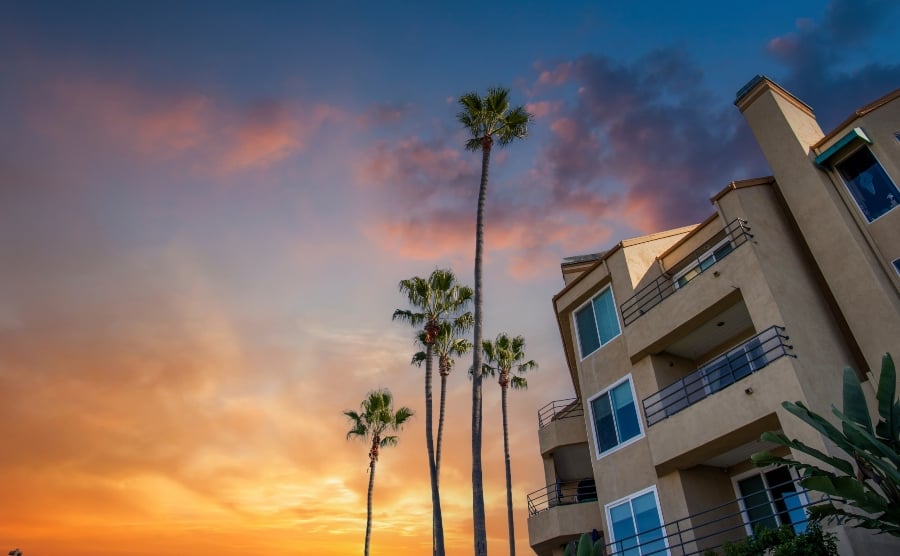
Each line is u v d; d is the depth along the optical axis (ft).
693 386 59.41
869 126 52.24
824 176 53.78
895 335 45.27
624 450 59.47
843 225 50.39
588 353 69.00
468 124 84.79
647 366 59.72
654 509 53.93
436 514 97.81
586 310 71.67
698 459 50.60
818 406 42.91
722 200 56.49
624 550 51.55
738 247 52.65
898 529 30.55
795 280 51.52
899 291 46.98
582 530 69.62
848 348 49.47
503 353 136.36
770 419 45.09
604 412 63.77
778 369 45.21
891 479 30.71
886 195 49.96
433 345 115.96
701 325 55.16
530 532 74.18
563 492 80.94
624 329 63.77
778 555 35.22
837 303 50.01
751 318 50.44
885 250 48.80
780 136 57.31
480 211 76.79
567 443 77.66
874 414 45.44
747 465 53.11
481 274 72.49
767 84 59.21
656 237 70.85
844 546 34.45
